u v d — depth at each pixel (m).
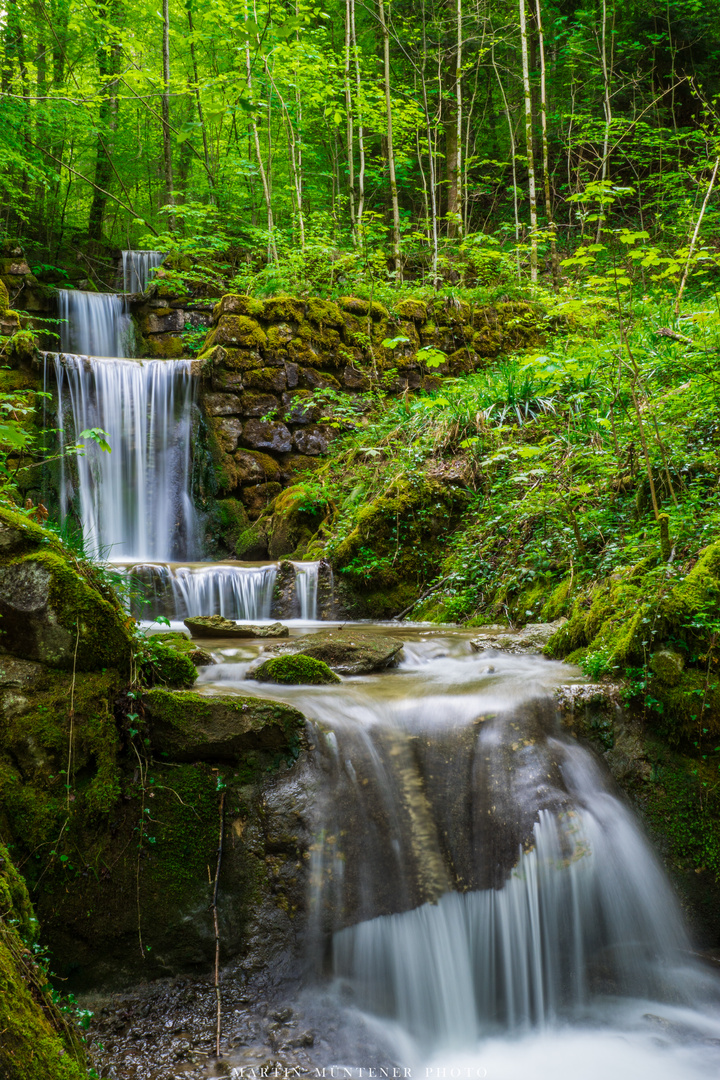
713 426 6.35
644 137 14.38
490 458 7.93
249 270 11.91
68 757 3.34
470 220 18.12
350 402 9.79
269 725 3.63
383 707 4.09
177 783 3.52
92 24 13.87
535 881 3.70
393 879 3.59
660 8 16.06
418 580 7.55
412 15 17.06
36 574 3.48
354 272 11.50
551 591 6.37
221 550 9.02
